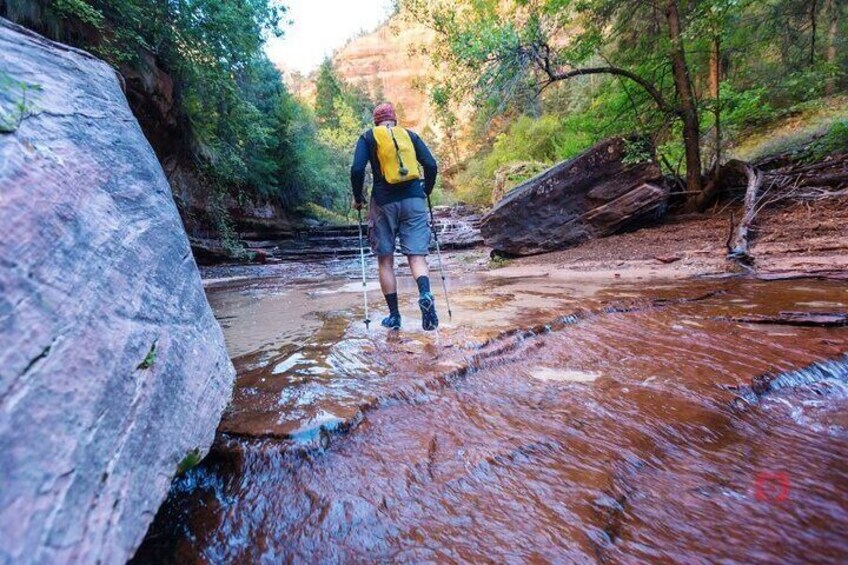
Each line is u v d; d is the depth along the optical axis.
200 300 1.65
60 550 0.61
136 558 0.97
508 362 2.29
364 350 2.55
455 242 13.97
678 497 1.11
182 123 10.48
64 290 0.86
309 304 4.71
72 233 0.97
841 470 1.20
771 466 1.23
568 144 14.62
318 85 36.28
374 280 7.39
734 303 3.26
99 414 0.81
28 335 0.72
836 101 10.53
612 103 9.73
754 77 10.09
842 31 9.49
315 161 20.69
